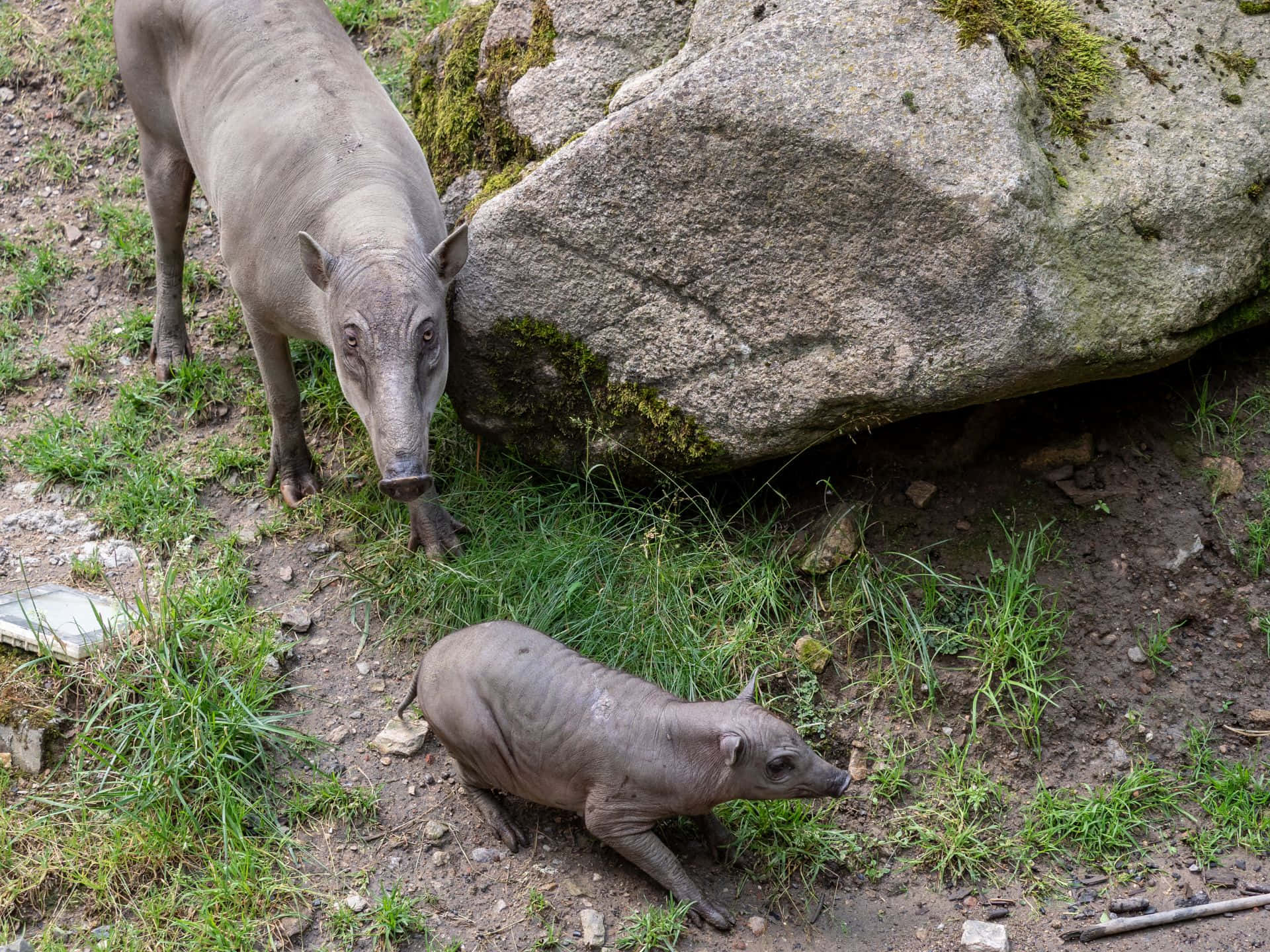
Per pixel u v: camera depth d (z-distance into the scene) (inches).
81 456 218.2
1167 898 153.6
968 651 176.4
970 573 182.7
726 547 189.2
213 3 201.2
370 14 292.8
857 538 186.7
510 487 203.0
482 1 221.9
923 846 160.7
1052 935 149.8
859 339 168.6
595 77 196.5
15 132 287.7
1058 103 171.5
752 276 173.0
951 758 168.9
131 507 209.0
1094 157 169.0
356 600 191.6
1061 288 161.3
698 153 169.6
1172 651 176.2
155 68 214.7
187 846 156.3
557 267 183.2
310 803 163.2
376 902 152.6
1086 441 190.5
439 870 157.2
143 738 163.5
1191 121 173.0
